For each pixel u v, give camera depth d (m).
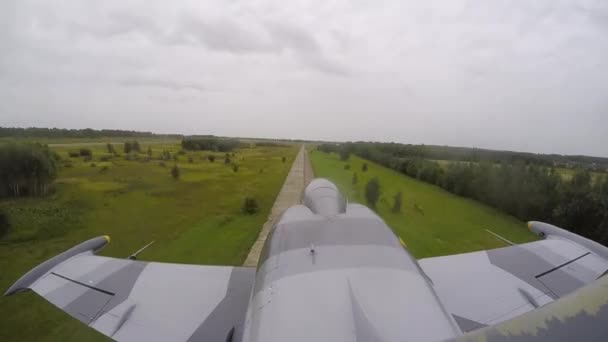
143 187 25.45
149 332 3.93
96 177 29.44
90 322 4.02
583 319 0.74
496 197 20.84
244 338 3.07
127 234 13.98
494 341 0.80
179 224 15.54
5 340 6.81
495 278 4.91
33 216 16.44
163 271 5.33
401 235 13.43
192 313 4.33
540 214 16.98
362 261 3.76
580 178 17.95
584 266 4.90
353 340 2.66
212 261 10.73
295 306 3.09
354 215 5.10
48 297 4.36
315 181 6.81
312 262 3.78
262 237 13.17
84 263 5.23
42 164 21.66
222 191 24.58
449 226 15.99
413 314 2.96
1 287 9.20
